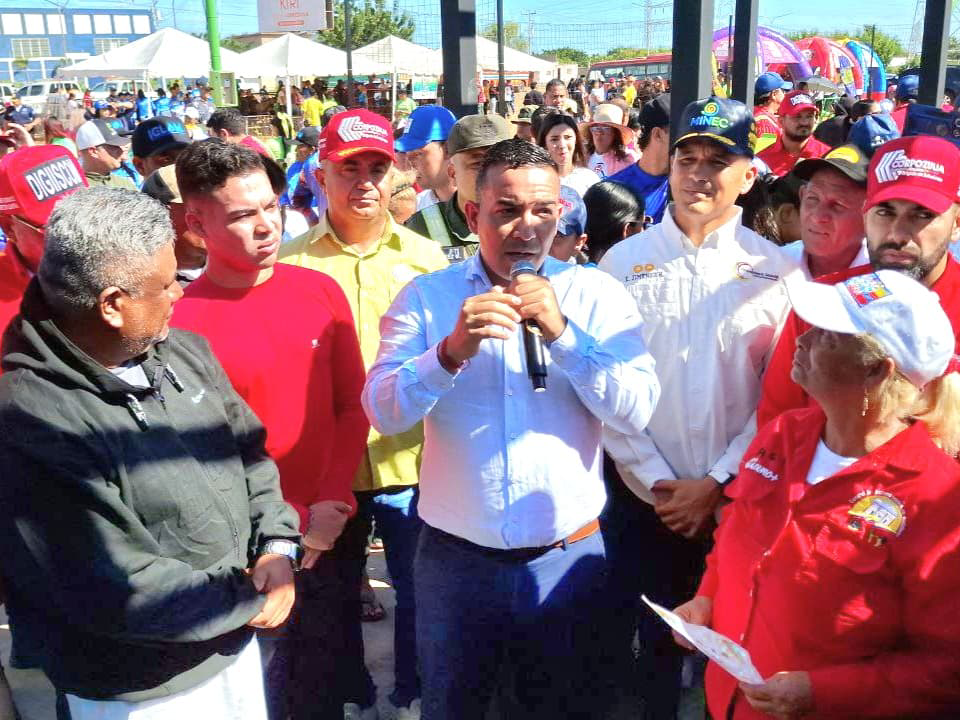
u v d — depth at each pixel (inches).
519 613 95.7
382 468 124.3
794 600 77.3
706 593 94.6
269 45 812.6
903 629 74.9
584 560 97.9
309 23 785.6
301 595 114.7
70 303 71.5
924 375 72.8
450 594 96.0
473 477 93.2
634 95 884.0
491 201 92.0
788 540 77.8
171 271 75.7
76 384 71.7
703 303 111.9
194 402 81.4
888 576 73.7
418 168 202.1
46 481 69.7
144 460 74.4
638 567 124.0
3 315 112.5
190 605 74.0
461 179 163.5
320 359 107.5
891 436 75.5
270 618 81.2
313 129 329.7
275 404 104.3
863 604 74.6
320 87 957.8
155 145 195.3
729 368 112.4
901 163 95.4
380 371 95.9
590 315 96.9
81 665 75.1
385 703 138.6
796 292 77.7
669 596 124.4
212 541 78.9
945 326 73.4
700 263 112.0
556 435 93.4
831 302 75.3
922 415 75.2
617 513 123.2
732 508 89.2
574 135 225.1
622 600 125.8
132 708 77.0
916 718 74.0
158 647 75.3
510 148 91.7
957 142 121.0
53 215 72.3
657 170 199.6
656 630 124.5
